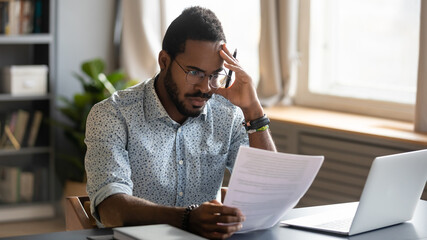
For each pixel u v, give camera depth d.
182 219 1.44
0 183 4.26
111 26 4.49
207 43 1.69
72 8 4.34
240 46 4.22
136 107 1.81
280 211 1.51
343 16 3.74
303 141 3.36
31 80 4.14
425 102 2.94
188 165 1.87
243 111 1.85
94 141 1.73
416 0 3.33
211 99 1.95
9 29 4.12
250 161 1.34
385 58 3.52
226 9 4.27
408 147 2.83
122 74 4.19
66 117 4.37
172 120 1.83
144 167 1.82
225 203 1.40
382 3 3.51
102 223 1.62
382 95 3.54
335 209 1.77
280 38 3.76
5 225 4.04
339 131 3.14
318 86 3.86
